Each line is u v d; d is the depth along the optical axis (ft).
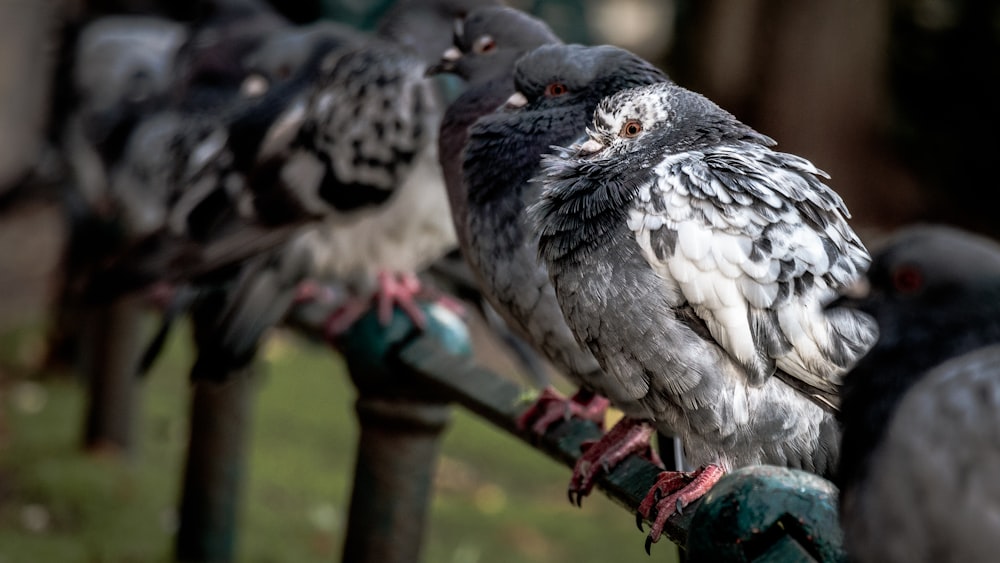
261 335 28.81
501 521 39.93
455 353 23.43
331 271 29.66
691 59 83.05
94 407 39.78
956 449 13.24
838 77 78.33
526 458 47.03
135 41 40.01
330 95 29.25
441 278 32.48
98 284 29.01
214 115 32.45
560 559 37.55
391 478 24.13
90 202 38.40
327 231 29.19
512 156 22.62
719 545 13.08
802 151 78.74
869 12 78.23
